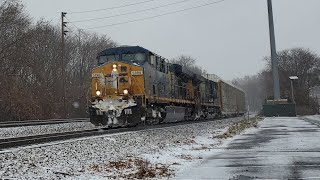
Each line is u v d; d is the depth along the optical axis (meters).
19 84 41.88
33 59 48.31
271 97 76.75
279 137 20.83
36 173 9.86
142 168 11.13
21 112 40.22
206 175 10.43
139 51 25.38
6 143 14.45
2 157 11.31
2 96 39.00
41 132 26.38
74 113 57.34
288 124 32.59
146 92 24.27
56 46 62.34
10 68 42.94
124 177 10.27
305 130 24.92
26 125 31.41
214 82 49.72
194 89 38.69
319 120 38.03
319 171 10.37
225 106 53.78
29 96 42.06
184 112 33.22
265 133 24.09
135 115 23.05
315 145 16.41
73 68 76.19
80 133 19.59
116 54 25.70
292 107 53.44
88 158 12.76
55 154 12.72
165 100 28.30
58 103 50.44
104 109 23.36
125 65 24.08
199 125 30.14
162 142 18.41
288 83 95.94
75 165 11.44
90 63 78.81
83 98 60.53
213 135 24.11
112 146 15.51
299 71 101.31
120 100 23.27
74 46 77.00
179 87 33.38
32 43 49.53
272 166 11.44
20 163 10.81
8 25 43.34
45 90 48.59
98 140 16.31
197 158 14.11
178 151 16.19
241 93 75.00
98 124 23.67
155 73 26.75
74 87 61.09
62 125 31.67
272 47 58.97
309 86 102.19
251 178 9.72
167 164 12.61
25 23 46.53
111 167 11.59
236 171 10.84
